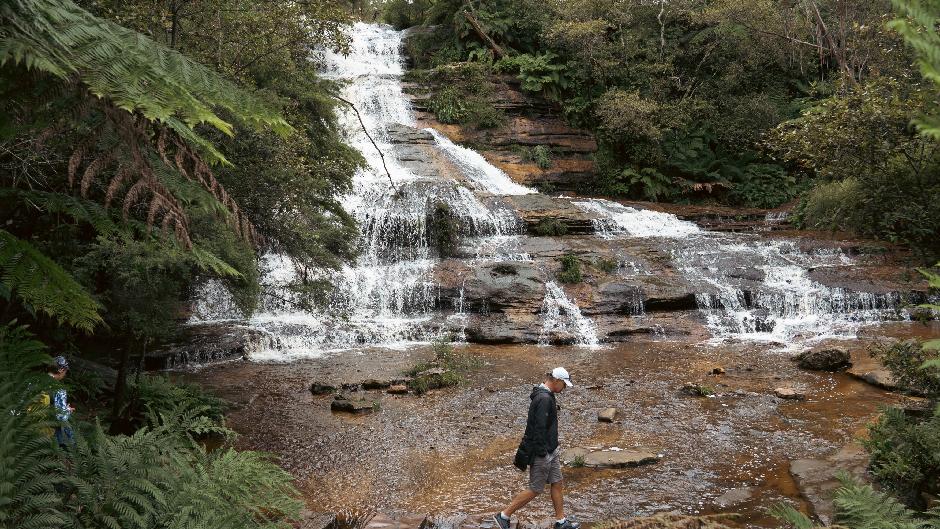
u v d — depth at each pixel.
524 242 21.09
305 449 9.57
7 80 2.31
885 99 10.00
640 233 23.75
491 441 9.89
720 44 32.25
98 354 13.04
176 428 4.21
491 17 33.25
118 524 2.77
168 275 8.55
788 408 11.22
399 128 29.22
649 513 7.43
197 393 10.88
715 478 8.42
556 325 16.78
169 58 2.50
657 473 8.63
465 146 29.91
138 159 2.58
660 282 18.44
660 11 33.41
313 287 11.66
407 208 21.11
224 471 3.65
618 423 10.66
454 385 12.77
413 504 7.77
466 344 16.22
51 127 2.48
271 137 9.84
